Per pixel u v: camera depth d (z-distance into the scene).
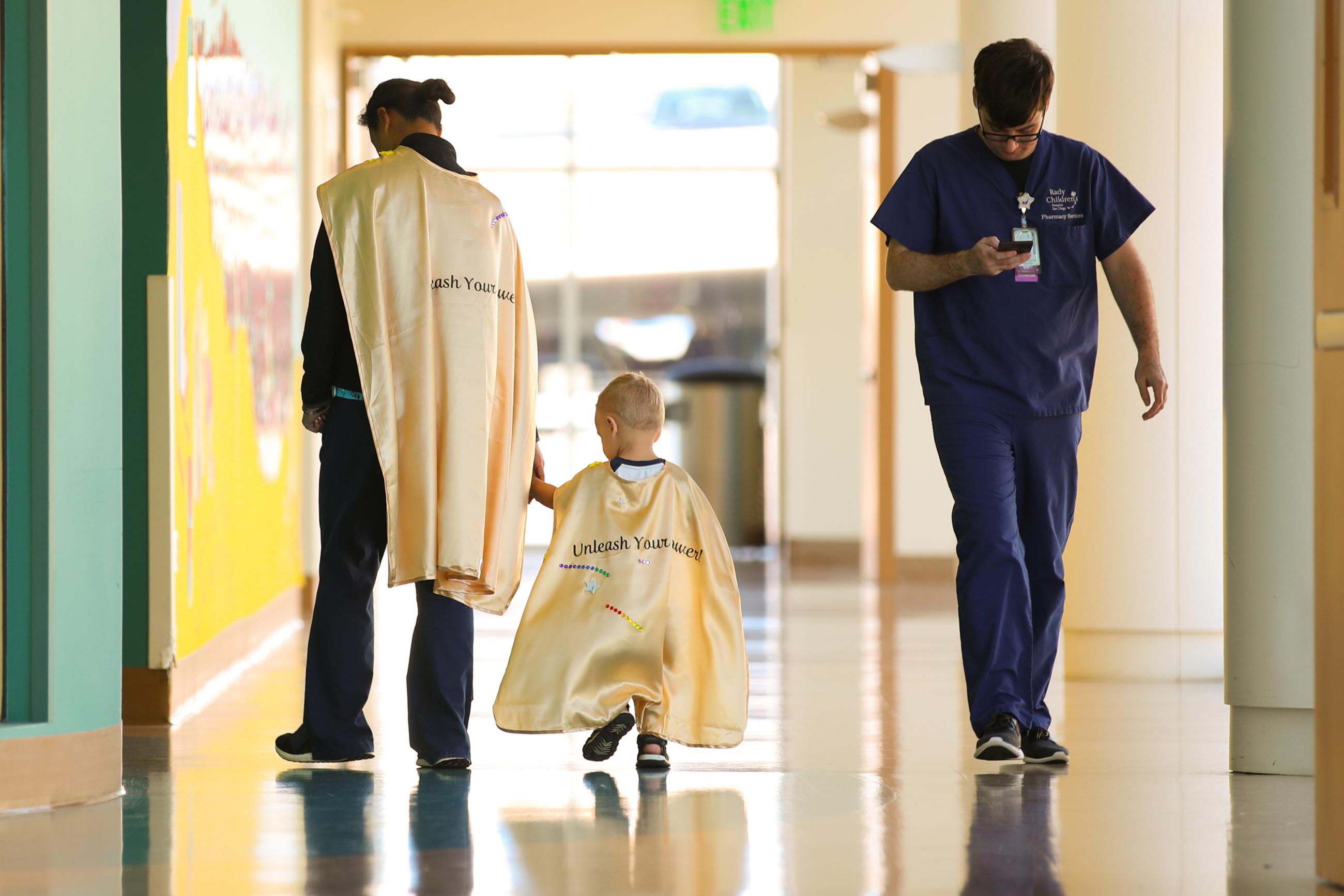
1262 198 12.66
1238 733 12.63
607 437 12.96
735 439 48.62
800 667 20.64
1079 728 15.26
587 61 49.66
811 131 45.38
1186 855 9.47
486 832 10.07
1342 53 8.80
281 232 24.30
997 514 12.66
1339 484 8.70
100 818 10.55
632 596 12.52
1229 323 12.81
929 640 23.97
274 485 23.36
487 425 12.51
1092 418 19.70
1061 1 20.08
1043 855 9.45
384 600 31.75
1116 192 12.91
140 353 15.34
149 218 15.38
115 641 11.52
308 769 12.66
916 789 11.73
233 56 19.52
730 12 33.84
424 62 49.12
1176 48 19.39
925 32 34.12
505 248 12.95
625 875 8.88
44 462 10.91
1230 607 12.65
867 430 38.38
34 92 10.88
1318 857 8.89
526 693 12.33
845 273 45.44
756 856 9.38
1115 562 19.55
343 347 12.63
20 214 10.89
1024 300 12.77
